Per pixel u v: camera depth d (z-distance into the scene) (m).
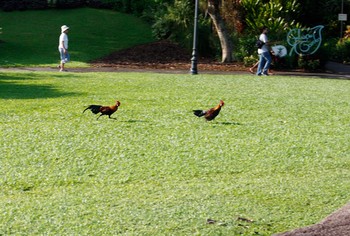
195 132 14.23
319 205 10.04
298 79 25.45
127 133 14.00
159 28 40.25
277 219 9.41
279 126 15.02
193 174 11.61
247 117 15.88
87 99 18.11
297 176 11.63
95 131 14.13
